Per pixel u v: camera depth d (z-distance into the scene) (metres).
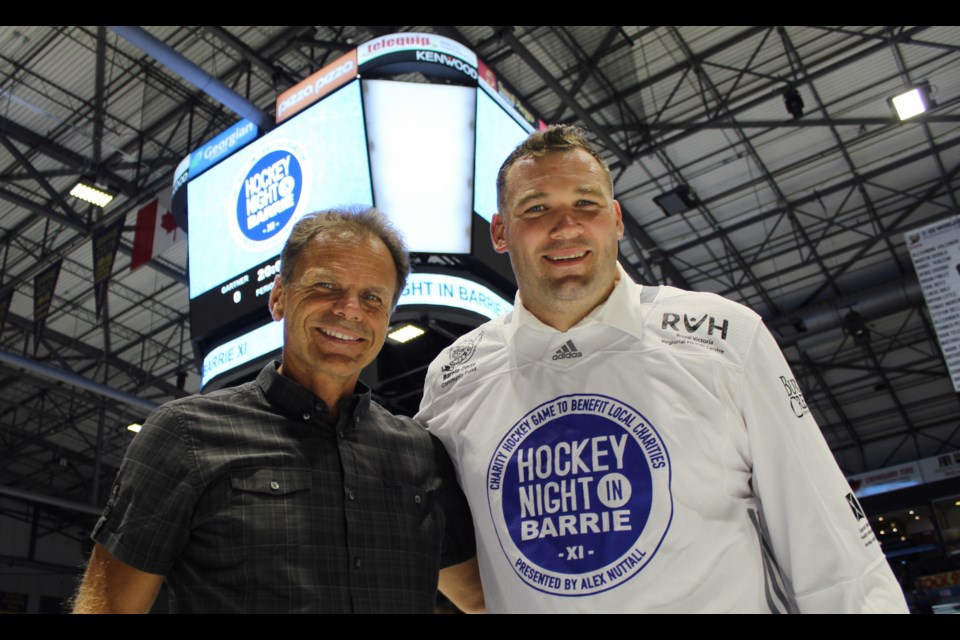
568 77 11.11
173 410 1.75
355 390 2.02
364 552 1.74
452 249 6.22
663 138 12.19
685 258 14.81
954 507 11.09
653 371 1.83
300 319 1.90
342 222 2.01
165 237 9.88
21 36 10.08
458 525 2.00
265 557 1.64
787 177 13.06
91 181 10.15
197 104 11.31
